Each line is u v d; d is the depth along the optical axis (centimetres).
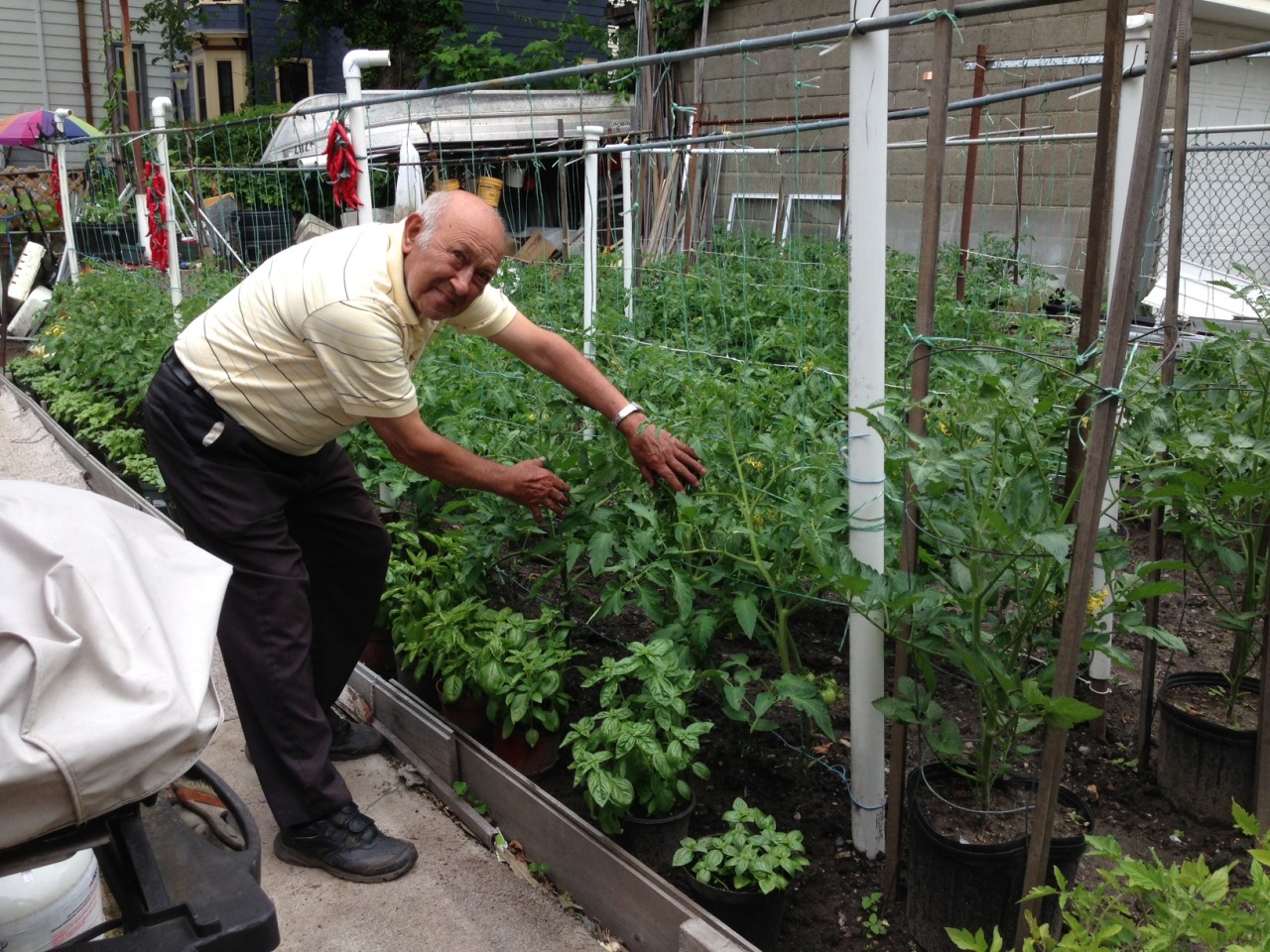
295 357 270
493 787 315
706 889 250
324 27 2012
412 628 343
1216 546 301
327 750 297
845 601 268
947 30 217
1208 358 352
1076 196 928
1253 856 166
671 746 262
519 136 1278
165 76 2252
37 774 147
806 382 386
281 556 288
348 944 269
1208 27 984
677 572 304
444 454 284
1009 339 545
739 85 1240
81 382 794
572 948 268
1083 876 274
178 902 180
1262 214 925
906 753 290
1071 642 198
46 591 161
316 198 1191
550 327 560
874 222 240
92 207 1223
